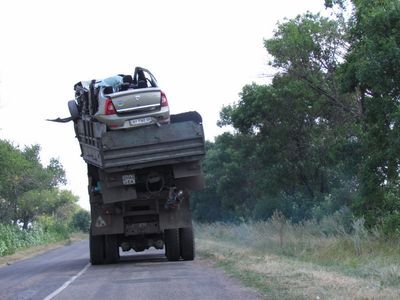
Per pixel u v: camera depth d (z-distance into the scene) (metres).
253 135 38.22
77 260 25.80
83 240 68.69
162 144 17.19
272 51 30.88
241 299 10.87
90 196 19.09
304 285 12.09
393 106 18.06
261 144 37.44
